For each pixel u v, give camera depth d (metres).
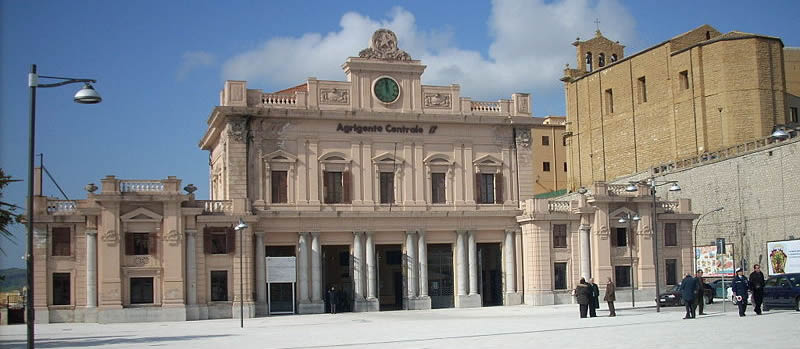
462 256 73.44
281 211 68.75
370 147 72.19
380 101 72.50
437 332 42.78
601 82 113.12
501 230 75.06
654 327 40.66
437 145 74.00
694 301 46.66
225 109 68.06
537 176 130.50
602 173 112.44
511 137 76.00
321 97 71.31
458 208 73.69
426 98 73.88
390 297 83.00
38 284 62.44
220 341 40.91
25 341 43.38
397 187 72.56
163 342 40.97
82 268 63.19
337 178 71.50
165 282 63.84
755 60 94.19
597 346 31.55
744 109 93.94
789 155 74.56
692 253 77.25
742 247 79.75
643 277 74.94
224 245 66.25
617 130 109.88
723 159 83.12
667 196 91.19
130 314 62.91
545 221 73.75
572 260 74.25
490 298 77.25
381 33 73.25
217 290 65.94
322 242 70.44
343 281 80.69
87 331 52.53
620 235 75.19
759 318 44.03
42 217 62.81
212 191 80.88
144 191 64.38
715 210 77.44
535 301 72.94
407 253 72.12
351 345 35.94
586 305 51.34
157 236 64.44
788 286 50.84
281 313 68.31
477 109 75.44
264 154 69.50
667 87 101.69
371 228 71.25
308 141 70.69
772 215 76.25
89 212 63.25
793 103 102.38
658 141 102.88
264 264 68.25
